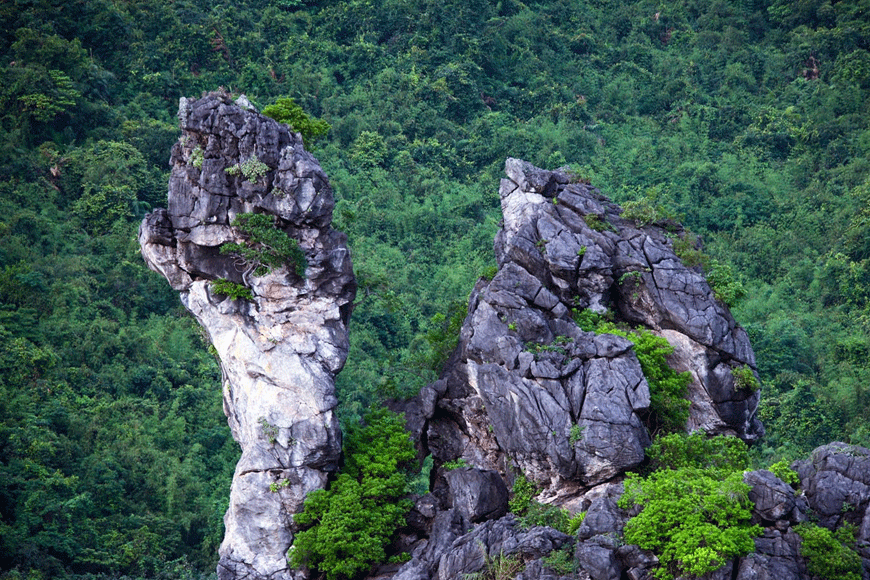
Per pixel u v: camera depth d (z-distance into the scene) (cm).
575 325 3447
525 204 3716
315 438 3231
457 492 3297
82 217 7875
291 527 3231
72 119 8412
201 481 6272
